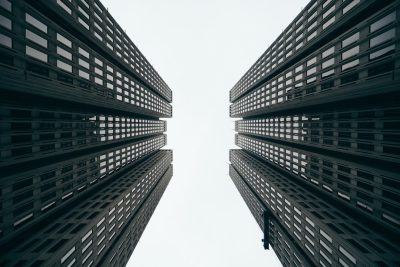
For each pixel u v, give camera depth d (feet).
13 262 104.83
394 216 112.98
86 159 177.27
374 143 122.31
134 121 300.20
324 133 168.25
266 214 248.93
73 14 131.54
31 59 100.53
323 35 143.74
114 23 193.47
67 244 116.98
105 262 159.84
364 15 117.19
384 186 117.70
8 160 103.04
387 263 103.04
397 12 92.22
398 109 110.01
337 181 156.46
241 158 418.92
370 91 115.96
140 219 252.62
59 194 144.05
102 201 182.50
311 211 163.53
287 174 270.87
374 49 104.27
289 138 226.58
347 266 120.47
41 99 144.05
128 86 230.68
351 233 130.21
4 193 102.12
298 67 178.50
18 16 92.99
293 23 187.32
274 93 231.09
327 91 140.87
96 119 191.42
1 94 116.67
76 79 136.98
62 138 143.84
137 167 324.80
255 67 308.40
